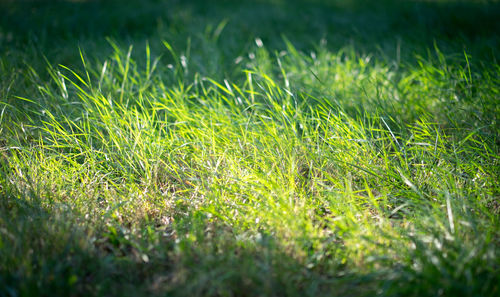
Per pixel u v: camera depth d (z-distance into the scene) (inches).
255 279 75.3
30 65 161.5
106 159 115.8
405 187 105.3
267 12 286.0
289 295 73.8
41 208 97.1
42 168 112.4
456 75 158.4
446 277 71.3
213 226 94.8
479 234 86.7
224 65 193.5
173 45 207.5
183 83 164.9
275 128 124.2
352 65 183.3
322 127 124.4
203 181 107.4
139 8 280.2
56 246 83.5
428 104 151.3
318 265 84.1
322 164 114.7
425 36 213.9
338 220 93.2
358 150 117.0
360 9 293.7
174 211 102.7
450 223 83.1
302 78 173.8
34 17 243.3
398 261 82.0
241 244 87.7
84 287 76.6
